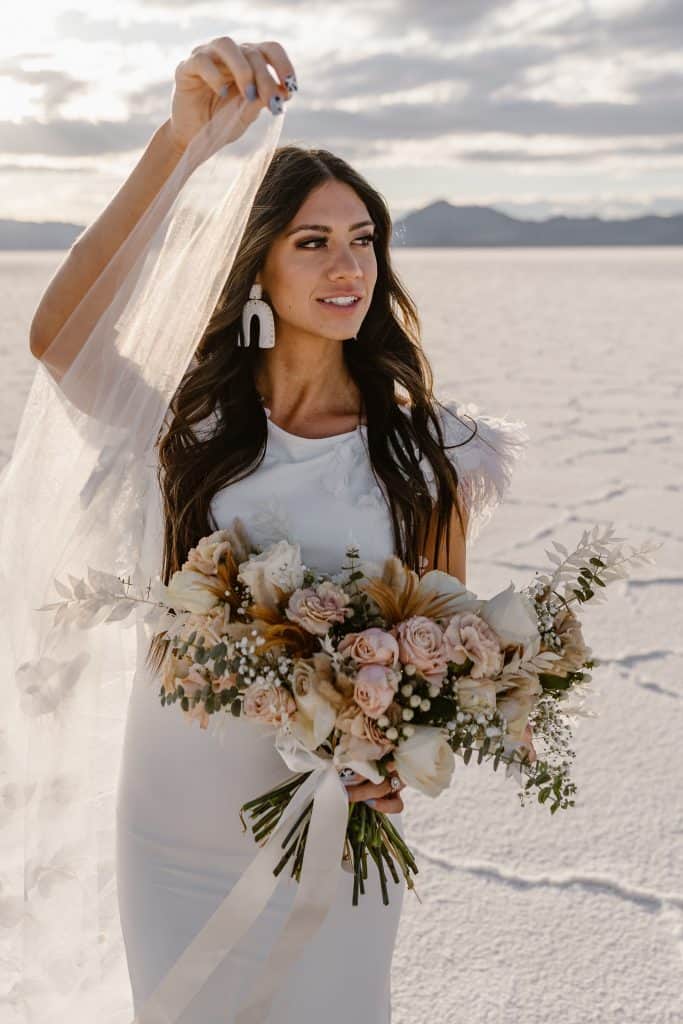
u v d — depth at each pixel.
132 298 2.12
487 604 1.94
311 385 2.37
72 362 2.22
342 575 2.02
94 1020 2.22
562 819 3.77
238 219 2.07
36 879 2.12
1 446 10.05
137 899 2.20
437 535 2.36
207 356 2.37
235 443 2.28
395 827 2.28
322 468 2.28
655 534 7.32
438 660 1.82
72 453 2.21
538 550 6.94
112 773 2.31
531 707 1.89
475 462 2.44
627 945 3.06
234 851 2.13
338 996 2.08
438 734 1.82
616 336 24.27
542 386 15.58
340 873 2.05
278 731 1.88
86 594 1.97
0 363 18.05
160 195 2.08
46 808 2.11
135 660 2.31
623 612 5.79
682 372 17.25
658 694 4.76
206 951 1.99
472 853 3.57
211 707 1.87
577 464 9.81
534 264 101.19
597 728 4.44
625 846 3.58
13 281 56.19
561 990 2.88
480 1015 2.78
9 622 2.20
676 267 85.25
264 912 2.09
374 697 1.77
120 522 2.13
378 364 2.40
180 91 2.09
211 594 1.88
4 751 2.20
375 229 2.39
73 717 2.11
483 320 29.58
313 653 1.88
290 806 1.93
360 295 2.26
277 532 2.11
